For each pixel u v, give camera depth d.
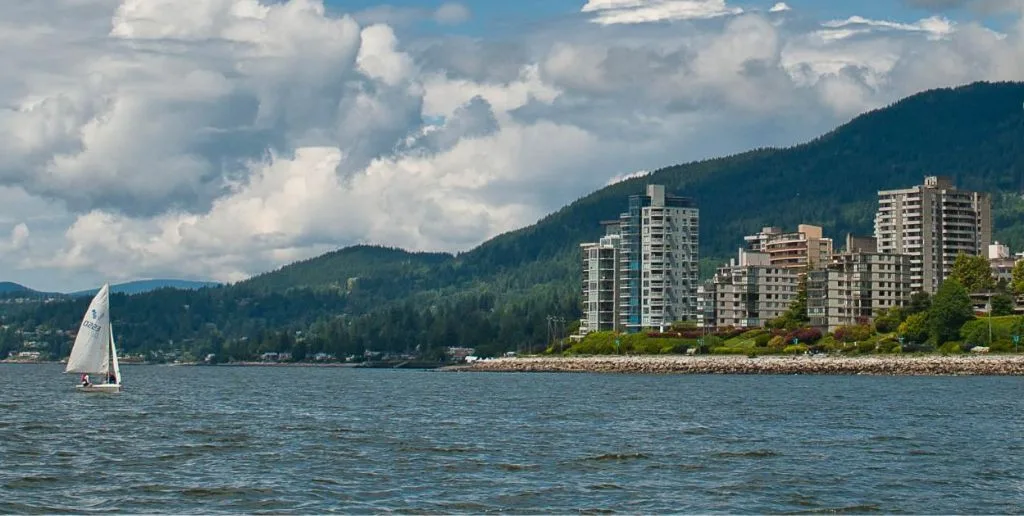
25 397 196.25
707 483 90.62
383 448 112.56
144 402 186.88
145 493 85.38
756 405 179.25
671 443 117.69
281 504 81.25
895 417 152.25
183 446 114.12
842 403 183.50
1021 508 81.25
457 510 79.19
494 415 157.75
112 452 109.25
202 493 85.25
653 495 85.06
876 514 78.88
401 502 81.94
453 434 127.38
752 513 78.56
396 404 187.88
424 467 98.81
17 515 77.25
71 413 157.12
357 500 82.69
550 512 78.44
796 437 124.25
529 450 110.88
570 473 95.62
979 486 90.25
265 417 153.62
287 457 105.50
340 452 109.25
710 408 172.00
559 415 157.25
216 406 178.62
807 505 81.69
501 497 83.88
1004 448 114.50
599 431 131.50
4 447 112.62
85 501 82.31
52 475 93.69
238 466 99.56
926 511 79.94
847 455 108.00
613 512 78.56
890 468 99.38
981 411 163.25
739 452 109.44
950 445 116.88
